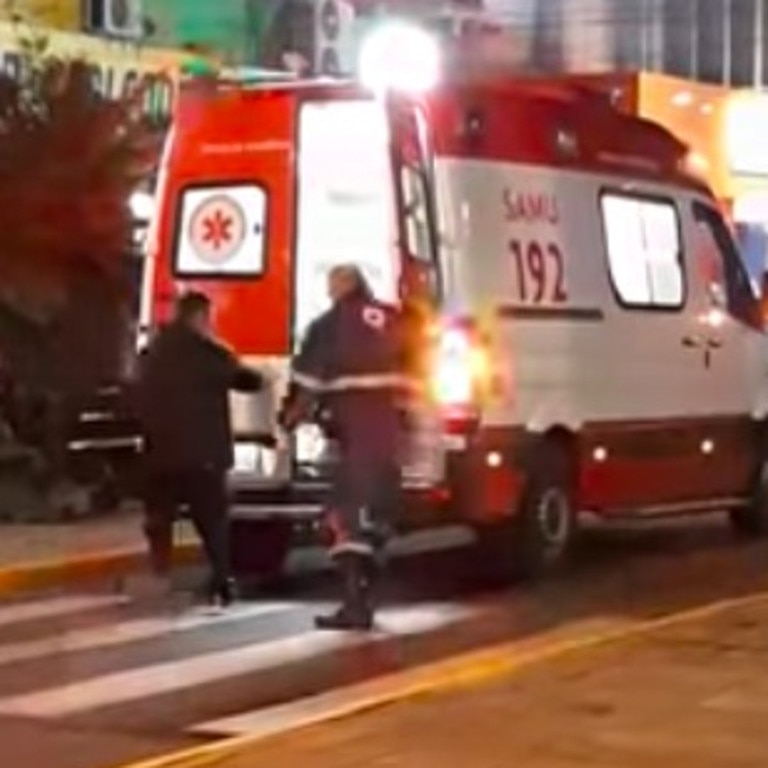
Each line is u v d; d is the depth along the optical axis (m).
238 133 31.48
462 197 30.09
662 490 34.94
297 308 30.88
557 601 30.39
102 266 40.81
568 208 32.34
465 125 30.34
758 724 20.08
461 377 29.72
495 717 20.44
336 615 27.89
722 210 41.06
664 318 34.72
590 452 32.84
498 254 30.62
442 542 37.06
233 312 31.28
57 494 38.06
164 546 30.69
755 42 91.38
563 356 32.03
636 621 28.16
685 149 36.09
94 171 41.41
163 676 24.38
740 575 33.34
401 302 29.48
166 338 29.44
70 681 24.05
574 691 21.67
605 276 33.19
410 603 30.17
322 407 27.52
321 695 23.03
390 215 29.92
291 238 30.95
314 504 30.28
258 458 30.50
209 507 29.62
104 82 48.62
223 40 56.09
